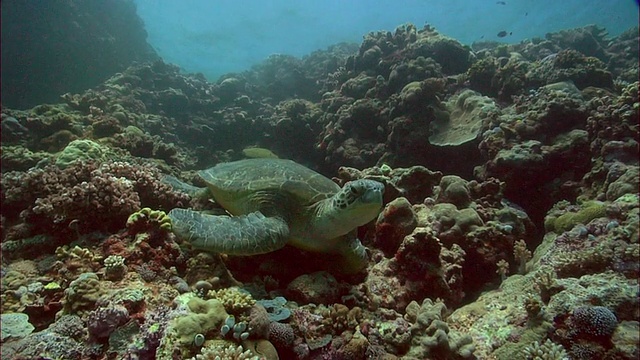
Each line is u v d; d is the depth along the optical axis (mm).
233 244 1425
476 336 1434
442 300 1686
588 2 12680
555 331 1308
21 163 2344
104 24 7090
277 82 6840
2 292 1367
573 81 3600
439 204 2221
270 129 5145
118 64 7305
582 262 1568
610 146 2453
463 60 4480
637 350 1153
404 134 3533
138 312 1174
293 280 1535
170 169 3113
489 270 2008
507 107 3682
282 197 1696
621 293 1321
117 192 1645
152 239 1488
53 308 1275
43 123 2846
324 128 4582
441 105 3652
